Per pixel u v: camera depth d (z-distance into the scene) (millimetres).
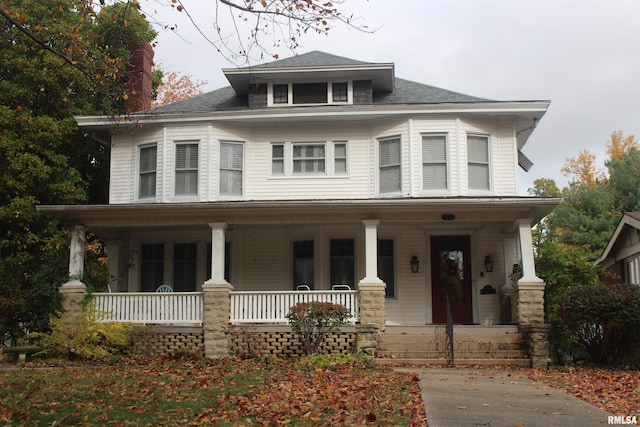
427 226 19375
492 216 16578
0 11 10141
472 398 9852
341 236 19219
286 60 20734
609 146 46875
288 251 19641
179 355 16328
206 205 16547
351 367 13852
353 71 19578
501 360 15000
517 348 15570
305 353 15930
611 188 39000
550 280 17562
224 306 16516
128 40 21812
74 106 21641
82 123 19344
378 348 15695
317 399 9656
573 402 9562
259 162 19594
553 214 38375
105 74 12523
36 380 11758
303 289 19391
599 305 14281
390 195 18797
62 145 21594
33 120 20453
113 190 19641
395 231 19422
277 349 16328
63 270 18000
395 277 19219
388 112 18828
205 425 8188
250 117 19125
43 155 20766
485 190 18766
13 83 20906
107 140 20484
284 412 8750
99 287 18641
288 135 19641
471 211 16609
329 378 12062
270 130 19703
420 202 16219
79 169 22547
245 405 9242
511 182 18797
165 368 13914
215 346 16297
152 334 16641
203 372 13055
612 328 14820
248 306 16656
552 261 17906
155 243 20250
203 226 19062
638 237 22250
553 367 14594
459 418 8359
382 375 12484
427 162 18703
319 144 19594
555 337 15531
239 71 19578
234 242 19875
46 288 17719
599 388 10922
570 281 17547
